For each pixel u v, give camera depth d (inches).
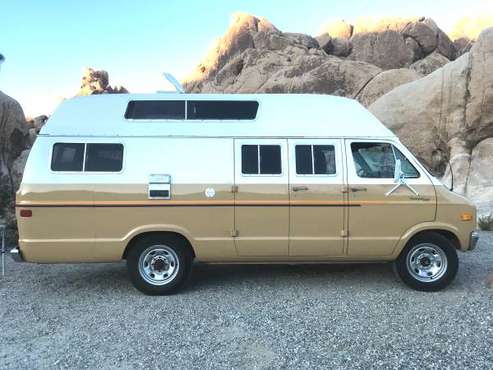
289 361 169.8
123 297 249.9
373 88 1179.3
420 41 1673.2
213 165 249.4
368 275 286.8
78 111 252.7
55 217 240.8
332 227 250.4
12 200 539.5
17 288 269.3
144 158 247.6
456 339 185.8
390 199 251.1
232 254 251.0
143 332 199.2
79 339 192.9
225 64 1722.4
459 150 656.4
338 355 173.8
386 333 193.3
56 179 242.2
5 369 167.0
